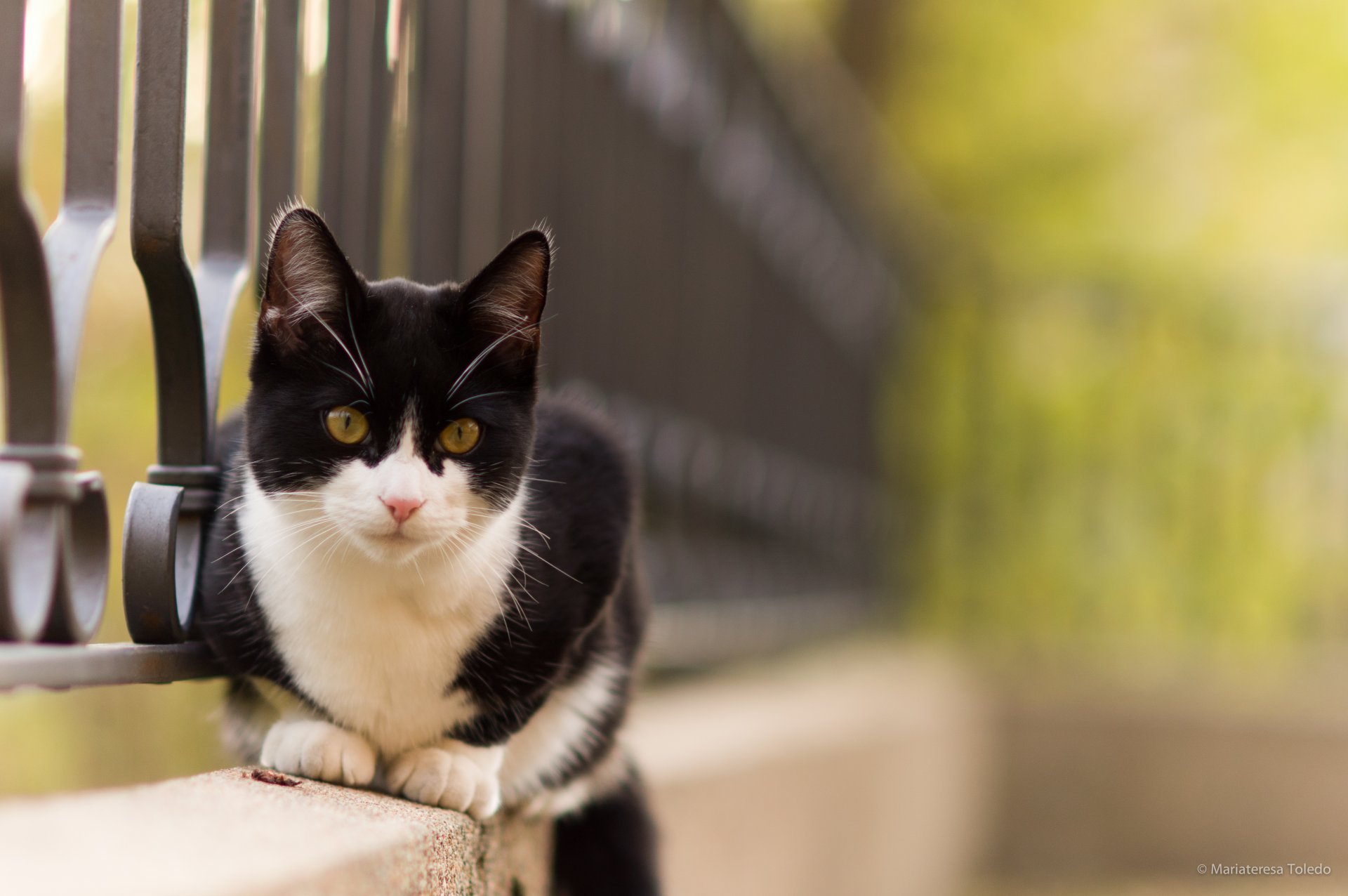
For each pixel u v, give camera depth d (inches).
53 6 117.4
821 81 230.4
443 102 106.7
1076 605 281.0
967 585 281.9
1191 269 335.9
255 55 79.4
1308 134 363.3
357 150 92.9
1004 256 297.6
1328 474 274.1
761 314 203.3
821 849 172.7
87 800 57.4
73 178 66.0
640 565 105.0
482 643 78.8
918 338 283.9
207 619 75.5
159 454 77.4
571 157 137.2
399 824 63.8
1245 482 276.2
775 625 210.1
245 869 48.7
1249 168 369.1
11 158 55.6
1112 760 243.0
